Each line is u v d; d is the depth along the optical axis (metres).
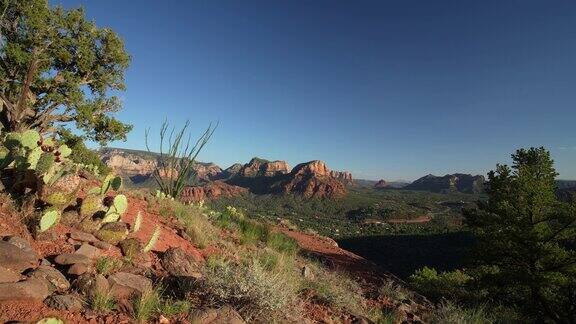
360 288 10.73
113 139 30.19
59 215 5.26
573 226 16.91
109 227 5.72
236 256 8.28
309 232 23.77
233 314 4.54
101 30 28.59
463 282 18.22
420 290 15.48
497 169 19.91
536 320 15.91
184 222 9.41
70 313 3.66
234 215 15.72
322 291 7.68
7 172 5.90
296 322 5.30
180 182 16.69
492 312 12.98
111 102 30.05
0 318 3.23
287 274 7.41
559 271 16.47
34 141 6.11
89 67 28.22
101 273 4.68
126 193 10.26
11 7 25.05
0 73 25.62
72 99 26.48
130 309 4.09
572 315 15.79
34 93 27.75
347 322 6.64
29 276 3.94
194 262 6.42
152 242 5.91
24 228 4.87
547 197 17.17
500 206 17.64
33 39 24.78
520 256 17.28
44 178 5.19
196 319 4.20
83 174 9.04
